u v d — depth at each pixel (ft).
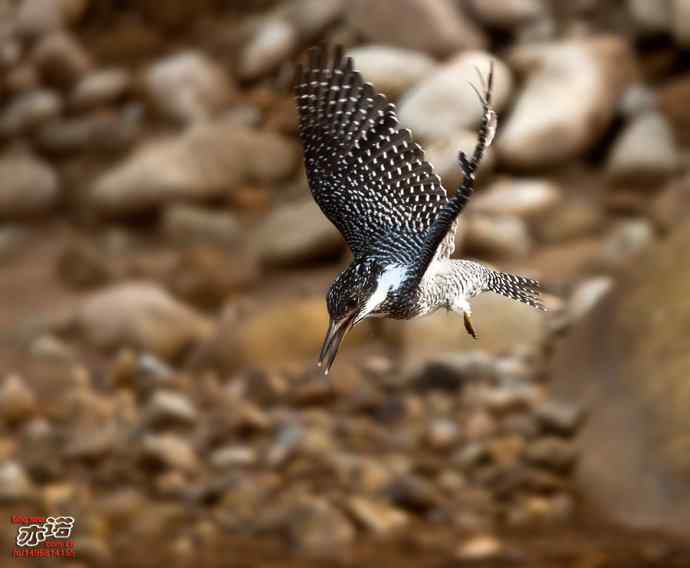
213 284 50.11
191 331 47.44
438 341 43.91
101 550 31.86
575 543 30.99
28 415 41.16
